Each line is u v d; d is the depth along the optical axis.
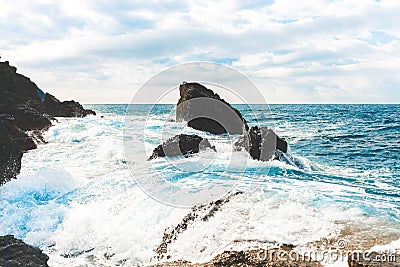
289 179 8.67
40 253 5.30
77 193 8.04
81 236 6.20
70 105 33.00
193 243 5.55
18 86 25.03
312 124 26.38
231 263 4.72
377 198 7.29
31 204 7.61
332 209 6.44
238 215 6.16
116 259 5.55
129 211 6.77
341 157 13.33
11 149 10.29
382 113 42.97
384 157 13.11
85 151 13.30
